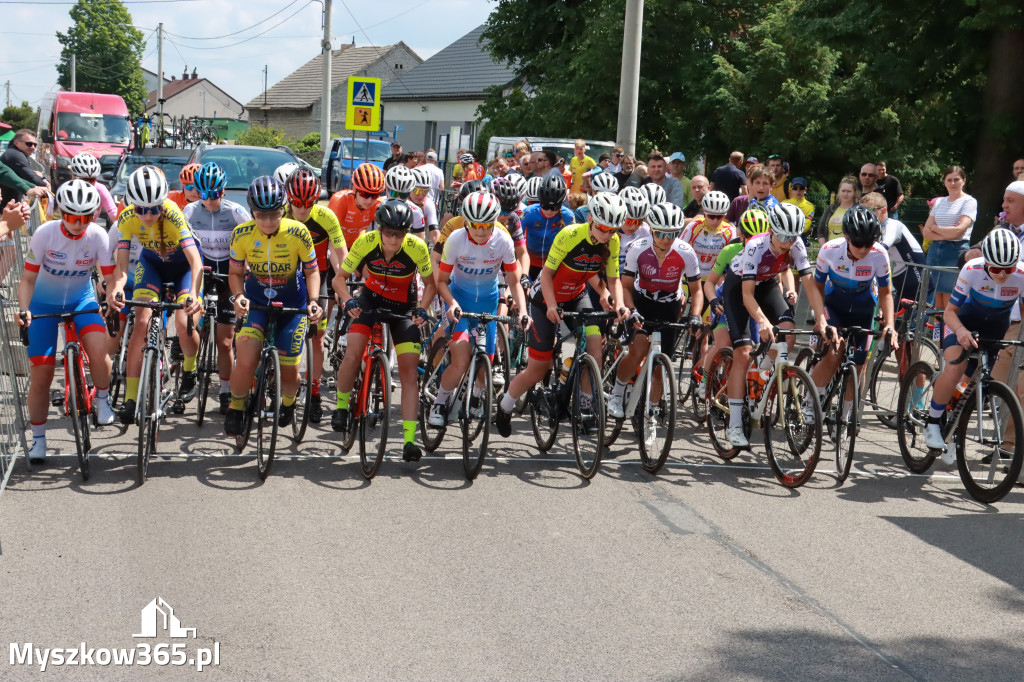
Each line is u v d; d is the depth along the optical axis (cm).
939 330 759
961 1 1257
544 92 2342
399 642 341
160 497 485
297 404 691
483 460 559
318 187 627
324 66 2664
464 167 1569
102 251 535
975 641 364
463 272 579
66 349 497
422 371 646
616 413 616
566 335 579
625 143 1206
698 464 604
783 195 1129
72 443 577
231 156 1262
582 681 320
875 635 366
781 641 356
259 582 386
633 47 1188
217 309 627
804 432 550
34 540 420
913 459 611
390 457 585
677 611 378
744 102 1761
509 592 388
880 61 1356
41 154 2556
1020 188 632
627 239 658
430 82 4594
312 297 545
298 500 491
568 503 509
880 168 903
